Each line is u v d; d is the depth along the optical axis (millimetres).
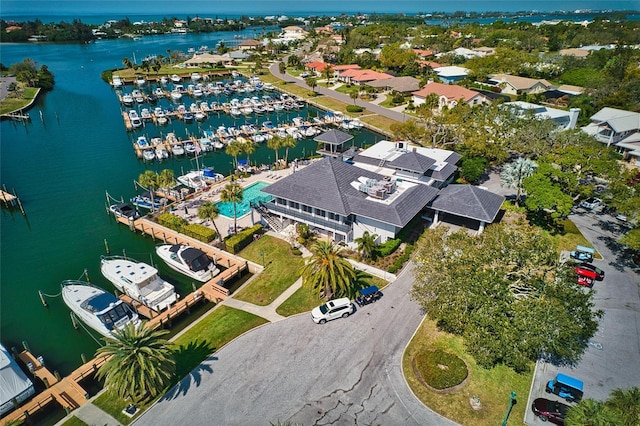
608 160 57156
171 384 32219
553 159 59625
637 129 76625
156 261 51625
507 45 189000
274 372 33031
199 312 43219
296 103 126375
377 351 35031
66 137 99250
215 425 28875
